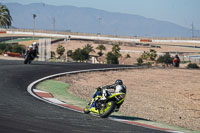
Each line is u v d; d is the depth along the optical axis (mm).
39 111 29844
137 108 49156
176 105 57656
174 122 40250
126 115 38094
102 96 31453
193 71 118500
